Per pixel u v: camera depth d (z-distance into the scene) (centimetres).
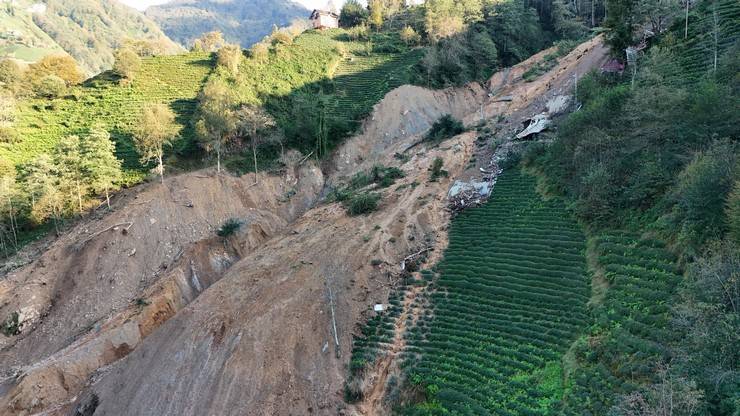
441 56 8456
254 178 6322
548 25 10194
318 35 9862
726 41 5000
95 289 4925
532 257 3950
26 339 4625
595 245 3712
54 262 5153
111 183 6028
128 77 8000
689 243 3028
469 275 4050
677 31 5794
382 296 4150
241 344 3731
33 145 6694
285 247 4816
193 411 3469
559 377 2903
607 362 2764
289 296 4094
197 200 5844
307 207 6234
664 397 2078
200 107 6762
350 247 4578
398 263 4450
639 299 3028
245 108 6669
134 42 10231
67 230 5625
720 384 2108
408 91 7731
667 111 3988
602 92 5175
